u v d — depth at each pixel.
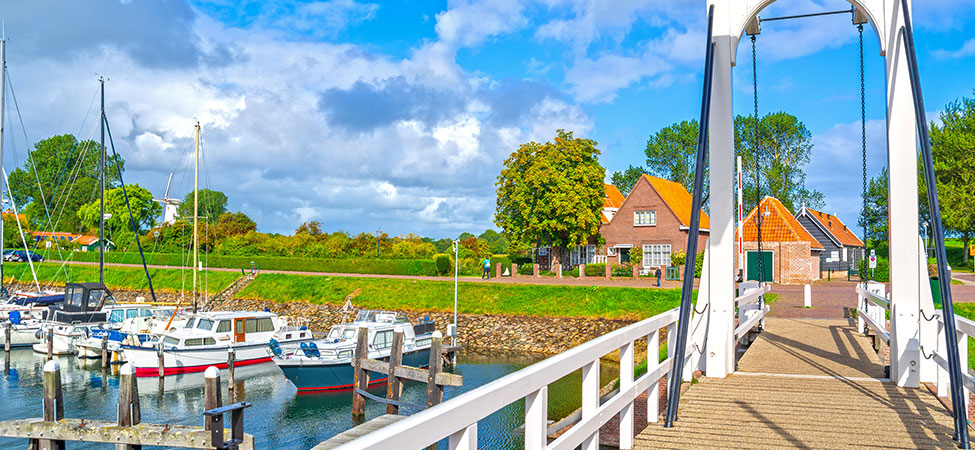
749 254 46.16
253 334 28.69
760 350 11.29
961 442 5.54
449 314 39.47
